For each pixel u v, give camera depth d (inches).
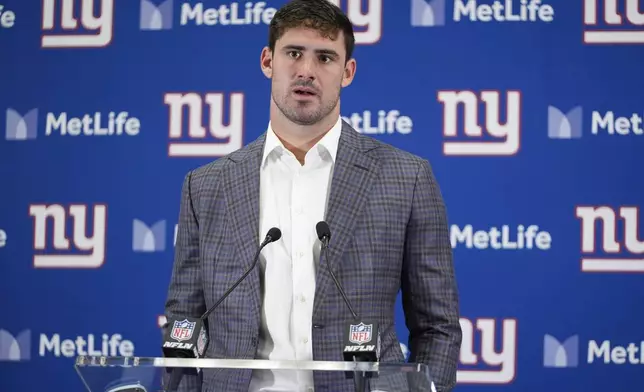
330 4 302.0
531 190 463.5
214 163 318.3
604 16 468.8
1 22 492.1
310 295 291.7
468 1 474.9
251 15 485.7
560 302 458.6
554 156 464.1
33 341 477.7
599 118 464.1
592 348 456.1
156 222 478.9
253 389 237.8
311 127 305.1
